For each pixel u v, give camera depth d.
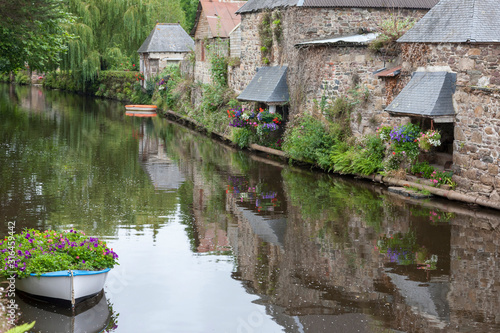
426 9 23.77
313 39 23.16
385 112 18.66
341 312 9.53
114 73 50.28
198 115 32.84
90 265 9.69
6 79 69.75
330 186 18.23
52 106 42.78
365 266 11.44
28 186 17.67
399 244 12.62
